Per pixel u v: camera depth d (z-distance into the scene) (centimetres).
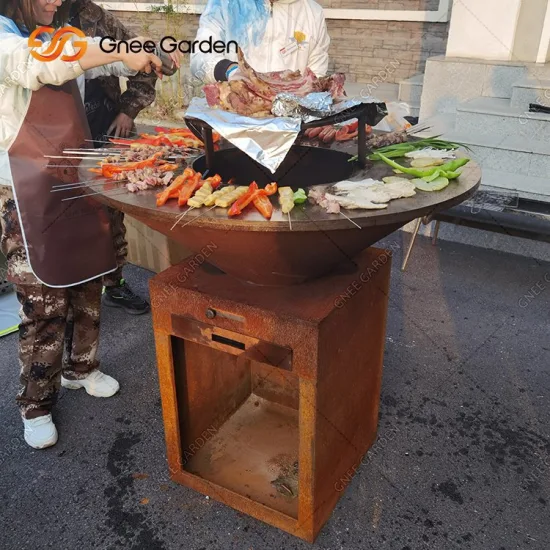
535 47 424
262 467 197
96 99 233
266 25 240
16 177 182
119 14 715
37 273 191
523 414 228
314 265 150
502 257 369
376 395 202
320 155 188
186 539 175
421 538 173
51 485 195
